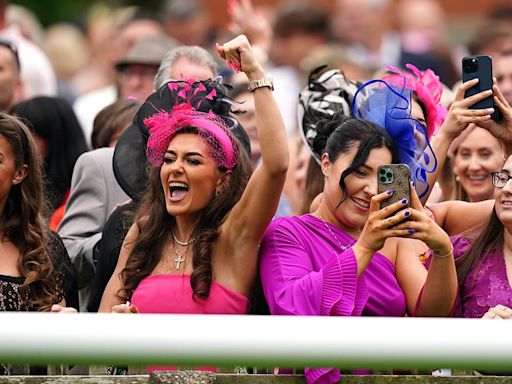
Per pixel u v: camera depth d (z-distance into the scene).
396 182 9.93
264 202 10.41
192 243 10.73
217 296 10.56
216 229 10.68
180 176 10.64
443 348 8.19
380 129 10.51
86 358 8.10
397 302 10.70
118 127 14.09
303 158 14.16
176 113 10.79
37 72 20.86
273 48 22.27
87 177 13.41
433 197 12.76
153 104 11.94
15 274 11.17
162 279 10.70
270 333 8.12
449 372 11.07
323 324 8.18
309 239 10.67
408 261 10.91
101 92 20.20
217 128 10.71
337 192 10.48
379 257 10.80
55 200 14.42
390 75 13.20
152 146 10.81
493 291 11.01
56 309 10.16
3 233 11.27
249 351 8.12
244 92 15.05
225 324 8.14
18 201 11.38
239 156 10.82
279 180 10.35
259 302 10.85
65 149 14.96
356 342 8.16
